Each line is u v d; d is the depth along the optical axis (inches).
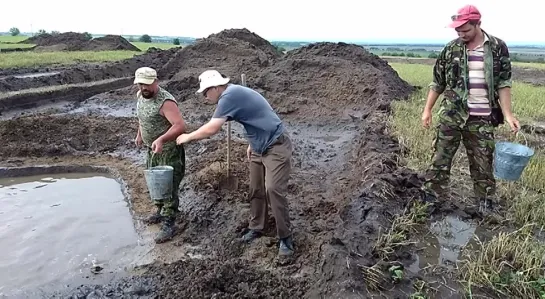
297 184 257.8
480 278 151.6
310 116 454.6
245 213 214.8
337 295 140.9
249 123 171.9
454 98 189.0
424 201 209.3
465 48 182.4
